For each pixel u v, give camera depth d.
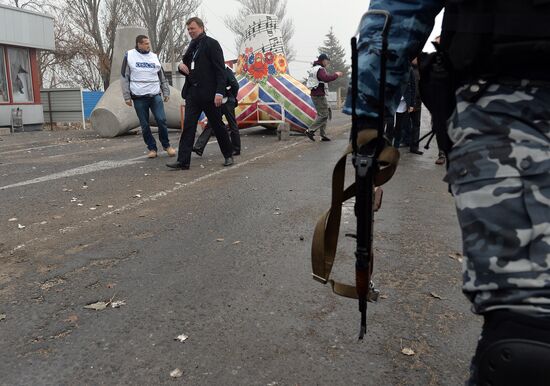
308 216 5.04
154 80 9.20
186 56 7.81
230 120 9.60
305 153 9.87
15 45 17.78
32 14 18.42
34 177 7.66
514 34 1.15
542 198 1.10
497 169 1.15
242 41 14.02
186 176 7.43
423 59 1.38
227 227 4.71
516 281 1.09
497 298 1.12
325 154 9.66
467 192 1.18
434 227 4.61
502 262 1.11
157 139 13.70
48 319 2.95
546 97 1.16
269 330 2.75
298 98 13.27
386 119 1.41
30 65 18.80
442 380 2.26
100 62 36.25
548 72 1.17
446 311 2.94
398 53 1.37
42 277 3.59
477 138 1.21
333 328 2.76
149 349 2.59
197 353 2.54
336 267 3.62
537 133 1.15
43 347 2.64
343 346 2.57
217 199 5.86
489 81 1.22
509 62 1.19
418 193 6.07
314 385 2.25
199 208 5.46
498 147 1.17
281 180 6.96
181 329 2.79
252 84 13.59
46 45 19.22
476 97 1.23
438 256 3.85
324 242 1.54
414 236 4.34
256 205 5.54
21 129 17.91
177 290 3.31
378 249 4.01
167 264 3.80
